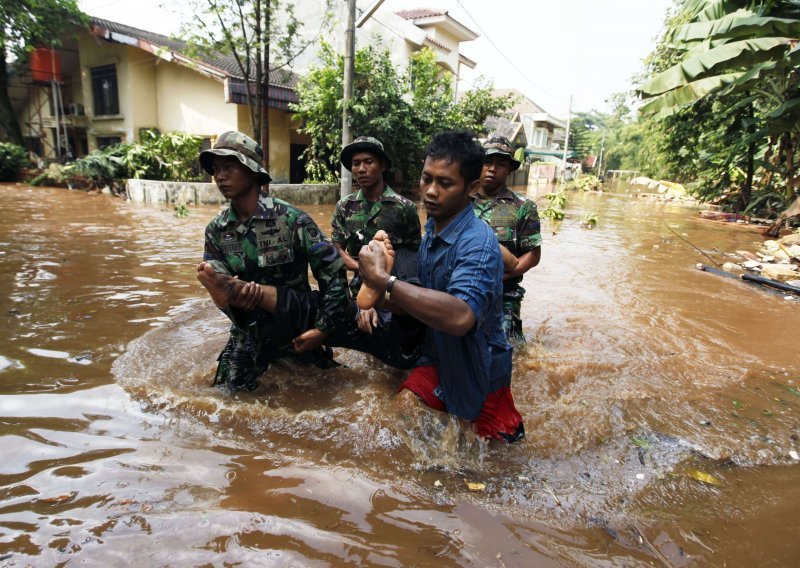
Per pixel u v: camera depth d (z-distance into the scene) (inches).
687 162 869.2
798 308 221.0
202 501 78.3
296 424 104.0
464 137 89.6
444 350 97.8
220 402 111.0
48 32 730.2
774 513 84.8
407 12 941.2
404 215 155.4
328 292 118.5
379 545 71.1
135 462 88.3
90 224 351.9
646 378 139.8
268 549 68.6
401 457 95.0
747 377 144.2
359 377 130.6
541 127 1736.0
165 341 145.9
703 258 335.9
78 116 812.6
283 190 521.3
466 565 68.5
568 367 142.9
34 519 72.5
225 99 597.0
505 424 102.2
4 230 313.7
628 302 220.2
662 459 100.3
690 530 79.4
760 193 633.0
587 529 78.3
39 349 135.7
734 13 418.6
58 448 91.7
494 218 156.9
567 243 378.0
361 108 522.3
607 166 2492.6
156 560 65.4
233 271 120.0
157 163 601.9
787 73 412.8
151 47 625.3
